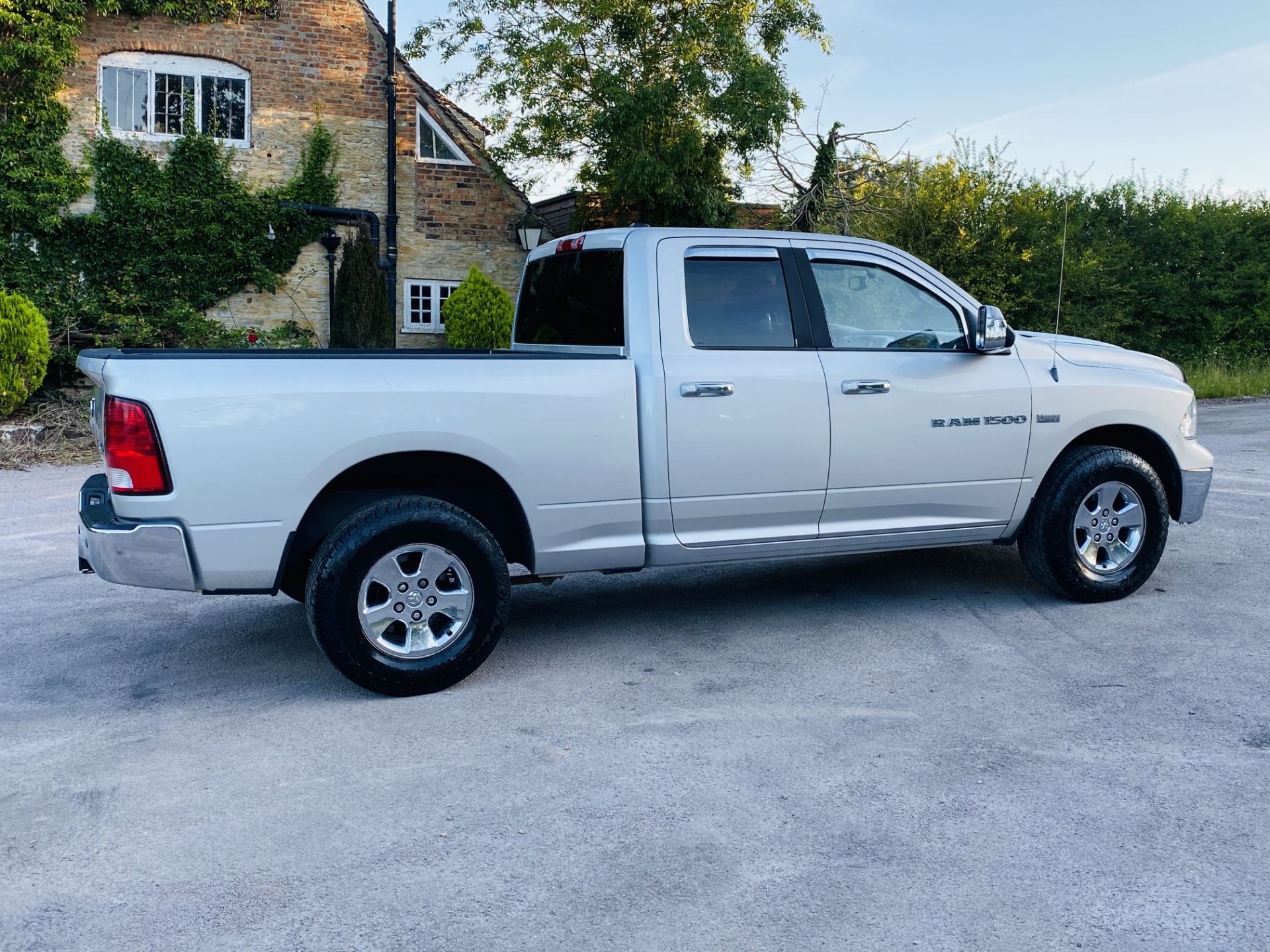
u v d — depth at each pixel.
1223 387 18.89
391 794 3.41
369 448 4.18
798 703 4.18
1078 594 5.48
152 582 4.00
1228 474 9.93
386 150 18.06
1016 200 19.16
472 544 4.32
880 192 18.84
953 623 5.26
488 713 4.14
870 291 5.15
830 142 18.16
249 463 4.03
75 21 15.77
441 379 4.27
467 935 2.60
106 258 16.45
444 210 18.84
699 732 3.89
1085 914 2.64
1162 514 5.54
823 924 2.62
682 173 17.70
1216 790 3.33
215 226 16.86
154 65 16.73
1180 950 2.49
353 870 2.93
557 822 3.19
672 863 2.94
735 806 3.28
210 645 5.14
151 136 16.73
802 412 4.86
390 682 4.25
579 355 4.64
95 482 4.80
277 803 3.35
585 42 18.03
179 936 2.61
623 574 6.52
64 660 4.91
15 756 3.76
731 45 16.73
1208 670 4.47
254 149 17.33
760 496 4.86
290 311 17.86
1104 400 5.49
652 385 4.64
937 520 5.27
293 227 17.62
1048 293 19.41
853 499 5.04
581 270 5.13
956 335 5.29
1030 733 3.82
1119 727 3.85
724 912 2.68
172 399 3.93
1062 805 3.24
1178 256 21.05
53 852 3.04
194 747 3.83
